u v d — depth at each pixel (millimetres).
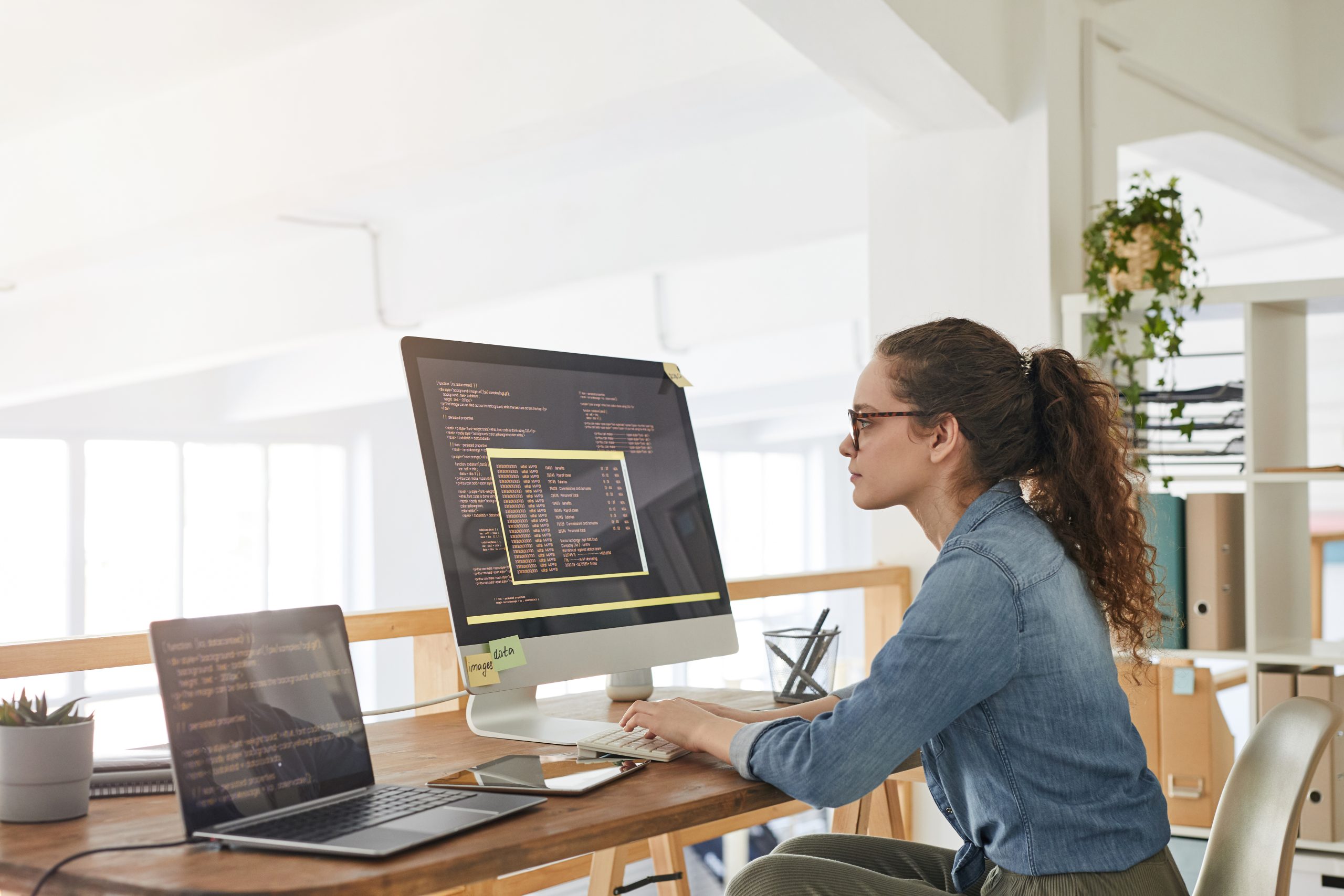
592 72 3021
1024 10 2906
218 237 5770
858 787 1165
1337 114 4094
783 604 13203
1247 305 2545
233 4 3338
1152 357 2688
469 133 3271
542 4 3127
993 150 2943
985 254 2947
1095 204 3018
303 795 1112
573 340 6730
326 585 10078
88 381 6879
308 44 3635
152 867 923
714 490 12781
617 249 4914
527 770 1232
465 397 1524
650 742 1365
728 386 7762
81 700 1145
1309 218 4973
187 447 9305
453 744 1457
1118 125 3219
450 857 930
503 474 1535
